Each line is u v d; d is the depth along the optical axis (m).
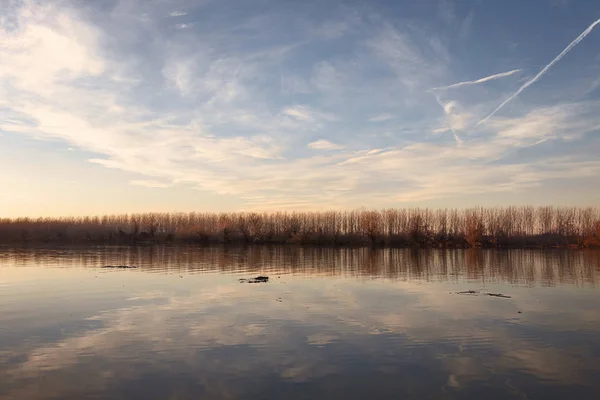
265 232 149.00
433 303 33.94
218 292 39.12
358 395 15.86
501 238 128.25
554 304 33.72
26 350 21.12
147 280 47.81
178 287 42.19
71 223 186.50
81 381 17.14
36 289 40.66
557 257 87.69
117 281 46.81
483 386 16.77
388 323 26.84
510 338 23.56
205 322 26.91
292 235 145.38
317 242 141.62
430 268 64.12
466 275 54.56
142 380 17.23
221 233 151.62
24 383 16.95
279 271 58.78
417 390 16.36
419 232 131.12
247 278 50.22
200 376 17.66
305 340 22.89
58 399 15.53
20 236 161.62
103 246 130.38
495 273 57.06
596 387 16.72
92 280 47.62
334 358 19.95
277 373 18.02
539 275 54.78
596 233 119.12
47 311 30.27
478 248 123.88
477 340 23.11
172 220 182.25
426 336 23.83
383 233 141.75
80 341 22.64
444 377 17.67
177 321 27.17
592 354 20.78
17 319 27.77
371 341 22.73
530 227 146.50
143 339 23.02
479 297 37.00
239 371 18.22
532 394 16.08
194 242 153.62
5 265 65.56
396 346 21.91
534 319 28.20
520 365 19.17
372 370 18.42
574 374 18.09
